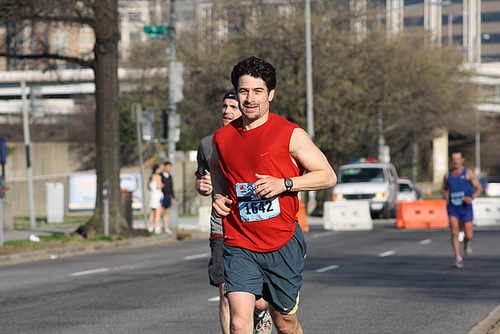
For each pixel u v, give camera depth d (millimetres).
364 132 92062
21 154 96562
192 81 88062
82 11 43844
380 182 72938
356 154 92812
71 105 167625
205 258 35844
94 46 46188
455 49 98188
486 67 167625
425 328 17578
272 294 10922
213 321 18656
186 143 98062
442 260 33281
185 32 93500
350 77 84750
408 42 90000
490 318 18625
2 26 45094
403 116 89125
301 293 23375
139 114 51688
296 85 83875
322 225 69000
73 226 60719
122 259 35781
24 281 27312
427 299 22047
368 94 83375
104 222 45750
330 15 87000
